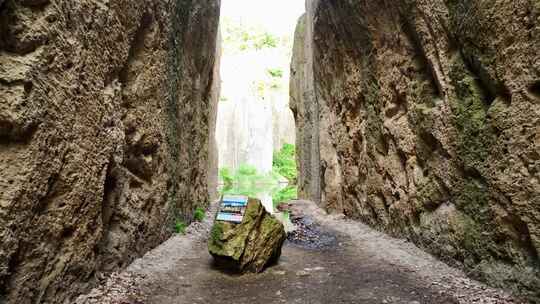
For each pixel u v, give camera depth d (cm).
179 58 1052
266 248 766
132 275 671
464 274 672
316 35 1526
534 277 522
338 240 1046
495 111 582
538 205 504
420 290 616
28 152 425
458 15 650
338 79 1394
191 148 1238
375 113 1079
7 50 421
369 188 1147
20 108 409
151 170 835
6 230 389
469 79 650
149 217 834
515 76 535
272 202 2100
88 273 566
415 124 844
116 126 650
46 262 466
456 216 705
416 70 841
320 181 1725
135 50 775
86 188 544
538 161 503
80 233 538
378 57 1027
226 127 3881
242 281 698
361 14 1045
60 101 481
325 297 612
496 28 561
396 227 984
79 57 528
